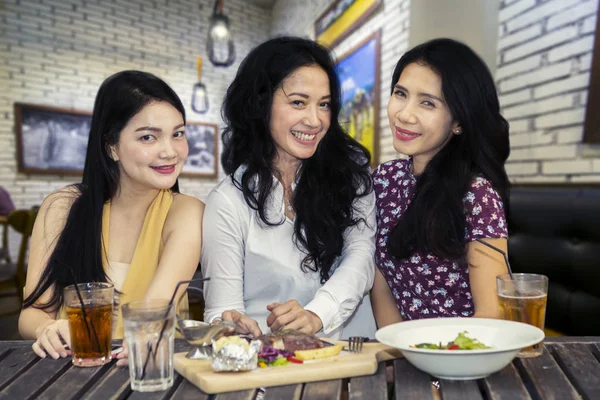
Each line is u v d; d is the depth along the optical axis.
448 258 1.33
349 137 1.54
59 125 6.01
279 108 1.38
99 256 1.39
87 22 6.18
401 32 3.28
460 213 1.31
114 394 0.82
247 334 1.10
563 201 1.83
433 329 0.98
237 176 1.46
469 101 1.28
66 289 0.94
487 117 1.31
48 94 5.98
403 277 1.46
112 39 6.36
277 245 1.45
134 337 0.82
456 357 0.79
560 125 2.14
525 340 0.87
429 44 1.33
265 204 1.45
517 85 2.38
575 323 1.78
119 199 1.46
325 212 1.46
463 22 2.58
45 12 5.91
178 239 1.40
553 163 2.19
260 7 7.20
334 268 1.52
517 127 2.39
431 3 2.85
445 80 1.28
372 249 1.51
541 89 2.24
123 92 1.32
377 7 3.62
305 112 1.37
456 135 1.37
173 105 1.35
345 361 0.89
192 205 1.46
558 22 2.13
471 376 0.83
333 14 4.52
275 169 1.48
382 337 0.90
